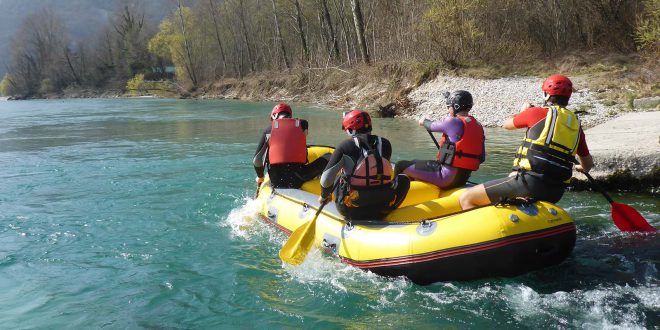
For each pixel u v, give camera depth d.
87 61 62.78
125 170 9.34
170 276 4.53
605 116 11.55
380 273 4.33
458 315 3.66
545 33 18.33
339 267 4.59
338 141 11.97
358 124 4.55
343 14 28.53
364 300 3.96
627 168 6.38
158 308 3.93
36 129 17.70
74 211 6.69
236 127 16.22
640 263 4.38
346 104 21.61
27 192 7.82
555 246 3.96
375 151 4.52
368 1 26.61
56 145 13.15
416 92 17.75
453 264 4.00
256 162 6.18
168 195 7.40
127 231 5.82
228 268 4.68
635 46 16.20
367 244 4.43
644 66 14.49
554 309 3.67
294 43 36.78
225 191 7.55
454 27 18.25
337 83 25.55
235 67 41.91
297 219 5.29
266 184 6.33
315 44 34.38
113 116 23.22
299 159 5.95
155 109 27.22
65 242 5.50
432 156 9.68
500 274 3.97
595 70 15.19
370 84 22.00
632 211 4.73
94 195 7.52
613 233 5.13
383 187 4.58
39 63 67.06
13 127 18.67
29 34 67.69
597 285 4.01
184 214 6.44
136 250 5.20
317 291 4.15
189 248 5.23
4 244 5.45
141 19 60.59
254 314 3.80
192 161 10.04
